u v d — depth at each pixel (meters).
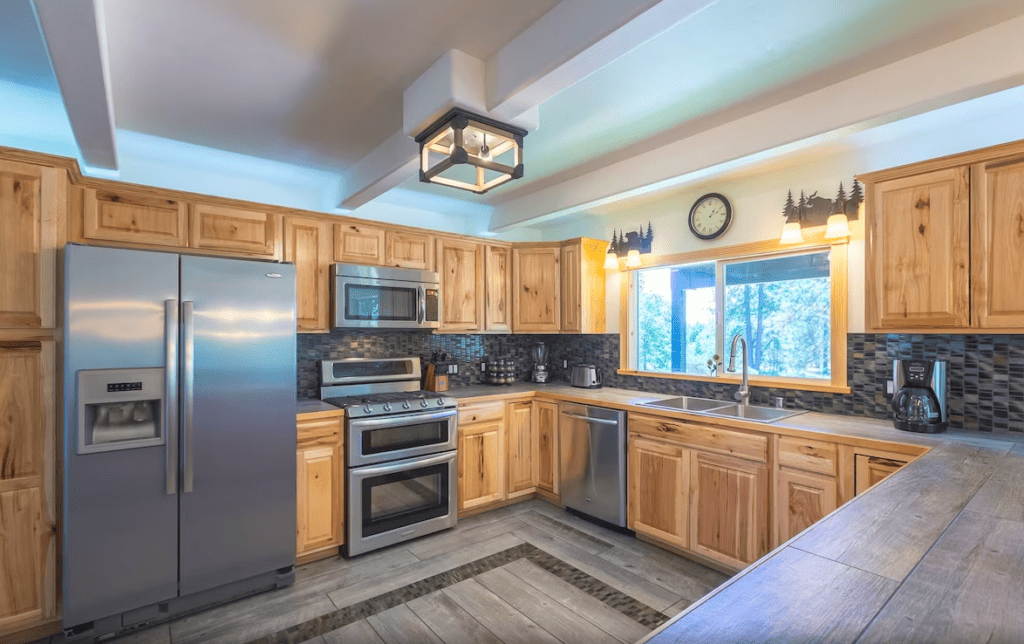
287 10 1.62
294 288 2.65
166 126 2.53
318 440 2.81
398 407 3.08
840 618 0.78
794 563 0.97
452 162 1.87
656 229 3.72
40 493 2.07
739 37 1.74
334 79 2.06
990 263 1.97
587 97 2.19
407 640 2.07
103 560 2.11
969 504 1.29
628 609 2.29
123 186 2.53
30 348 2.06
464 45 1.82
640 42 1.48
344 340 3.53
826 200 2.76
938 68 1.81
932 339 2.43
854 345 2.70
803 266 2.98
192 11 1.61
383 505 2.99
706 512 2.70
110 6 1.57
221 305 2.41
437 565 2.75
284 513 2.58
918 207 2.17
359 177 3.02
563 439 3.56
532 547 2.97
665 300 3.77
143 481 2.20
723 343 3.36
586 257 3.96
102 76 1.64
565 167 3.17
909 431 2.25
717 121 2.46
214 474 2.37
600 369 4.12
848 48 1.82
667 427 2.90
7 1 1.57
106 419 2.18
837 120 2.08
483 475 3.51
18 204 2.05
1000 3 1.57
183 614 2.30
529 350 4.60
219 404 2.39
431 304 3.61
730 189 3.24
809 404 2.87
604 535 3.15
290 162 3.05
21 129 2.48
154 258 2.24
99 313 2.11
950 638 0.72
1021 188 1.90
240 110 2.35
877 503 1.30
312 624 2.20
